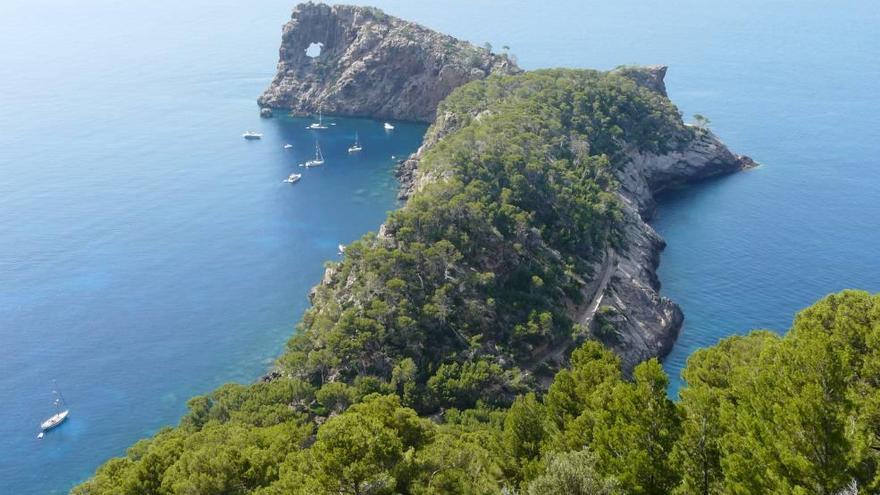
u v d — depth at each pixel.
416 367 123.88
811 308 86.25
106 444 126.88
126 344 156.12
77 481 118.62
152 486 74.12
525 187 166.25
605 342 143.75
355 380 121.06
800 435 52.69
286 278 182.88
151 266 191.38
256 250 198.88
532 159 176.75
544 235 160.38
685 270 176.25
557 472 55.72
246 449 79.12
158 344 155.88
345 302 139.88
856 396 62.47
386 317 131.38
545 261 153.00
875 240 187.00
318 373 127.00
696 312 159.12
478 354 129.12
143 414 134.50
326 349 126.94
